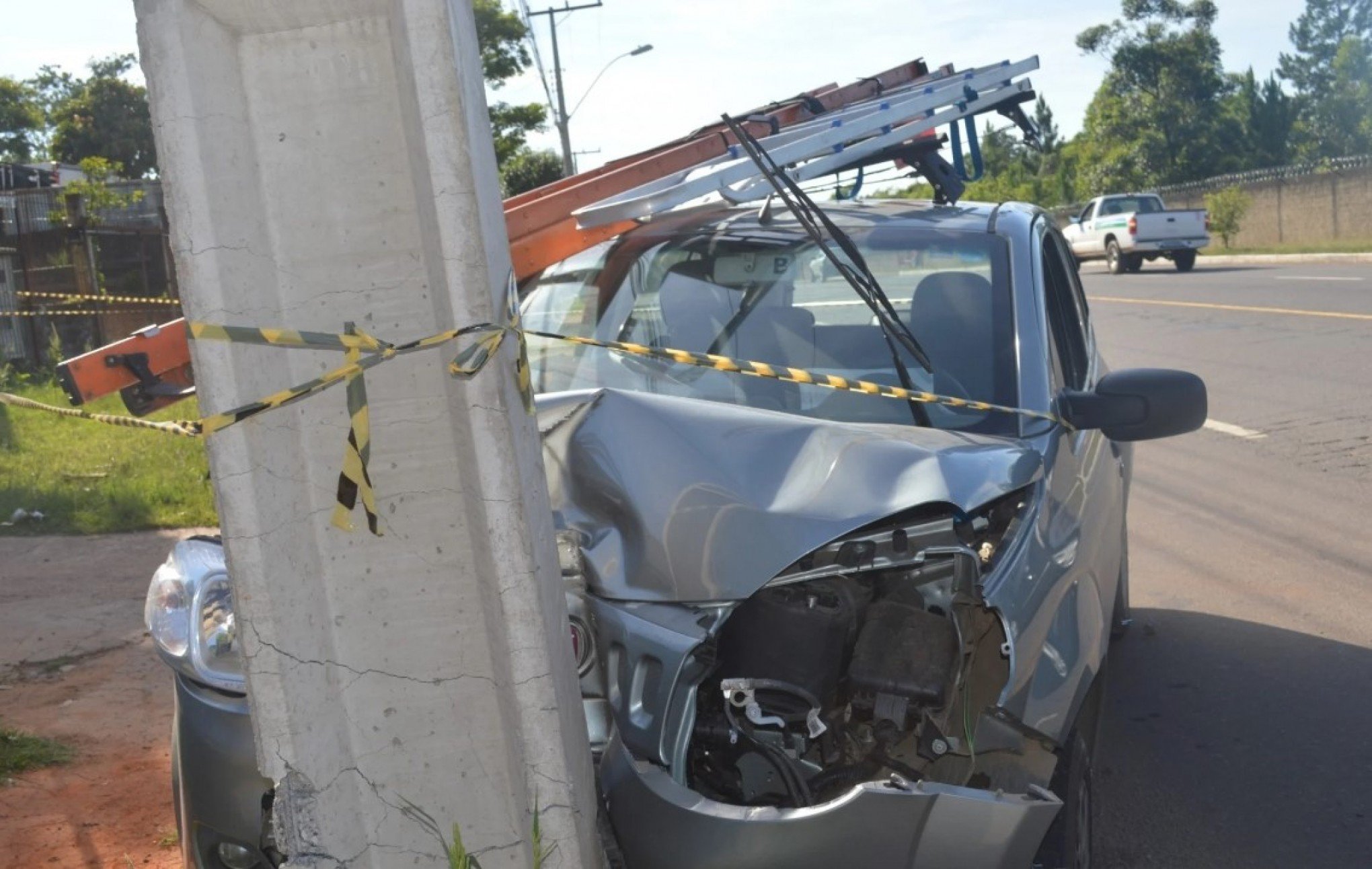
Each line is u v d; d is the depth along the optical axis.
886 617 2.74
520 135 40.56
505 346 2.34
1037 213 4.56
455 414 2.43
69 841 4.19
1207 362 13.87
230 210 2.33
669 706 2.54
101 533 8.88
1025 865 2.49
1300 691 5.11
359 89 2.44
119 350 2.74
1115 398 3.50
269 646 2.38
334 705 2.54
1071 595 3.06
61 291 20.53
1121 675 5.38
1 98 52.91
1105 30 66.19
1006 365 3.63
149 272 21.88
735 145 4.34
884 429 3.11
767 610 2.73
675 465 2.89
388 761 2.61
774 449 2.93
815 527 2.66
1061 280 4.66
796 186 3.48
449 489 2.54
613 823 2.54
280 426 2.43
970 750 2.60
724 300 3.99
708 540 2.71
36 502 9.63
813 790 2.61
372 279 2.48
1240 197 40.34
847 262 4.00
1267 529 7.45
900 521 2.78
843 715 2.71
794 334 3.84
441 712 2.60
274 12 2.34
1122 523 4.83
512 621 2.35
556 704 2.38
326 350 2.50
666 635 2.60
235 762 2.72
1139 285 25.77
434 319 2.48
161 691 5.68
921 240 4.05
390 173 2.46
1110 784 4.38
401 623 2.57
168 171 2.25
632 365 3.86
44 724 5.27
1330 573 6.59
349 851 2.54
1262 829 4.05
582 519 2.90
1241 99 71.19
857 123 3.97
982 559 2.92
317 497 2.54
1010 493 3.02
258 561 2.35
